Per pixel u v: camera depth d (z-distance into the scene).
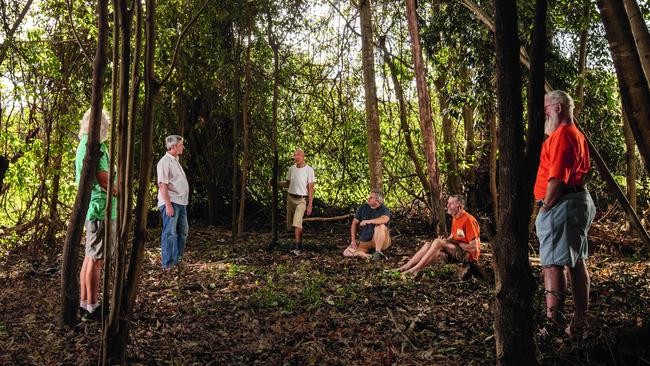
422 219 13.02
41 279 7.00
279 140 13.71
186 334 4.67
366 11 10.44
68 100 9.05
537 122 2.72
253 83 12.88
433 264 7.28
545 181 4.20
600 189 11.64
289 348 4.30
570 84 9.68
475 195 12.79
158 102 11.82
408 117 13.06
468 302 5.48
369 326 4.79
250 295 5.98
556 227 4.07
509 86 2.69
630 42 3.27
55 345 4.34
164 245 7.79
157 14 11.07
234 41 12.48
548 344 3.84
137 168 11.98
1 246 8.75
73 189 9.06
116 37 3.57
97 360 3.97
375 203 8.99
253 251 9.79
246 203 13.95
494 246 2.82
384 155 12.95
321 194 13.95
